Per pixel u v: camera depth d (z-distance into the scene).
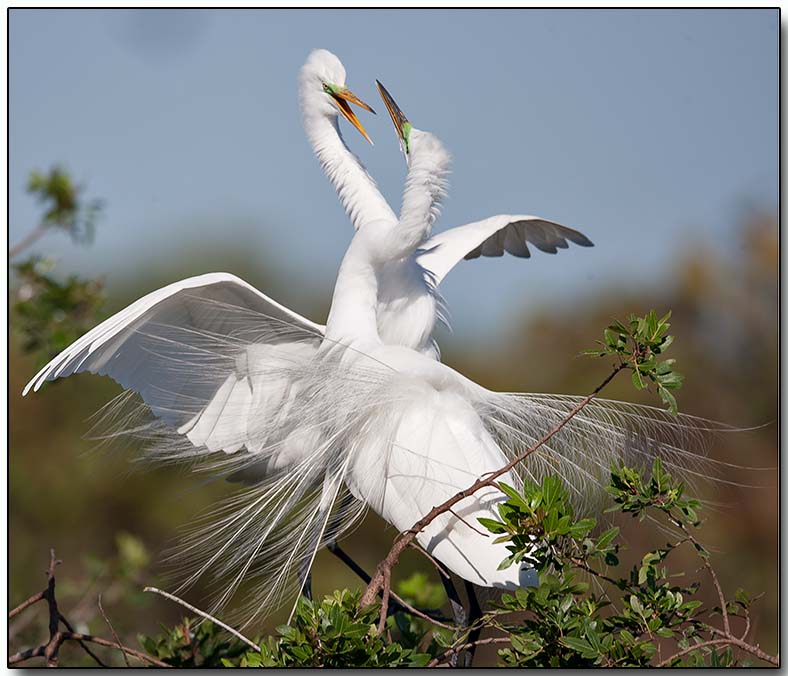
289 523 8.79
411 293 9.31
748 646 6.36
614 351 6.75
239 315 8.88
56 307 10.59
